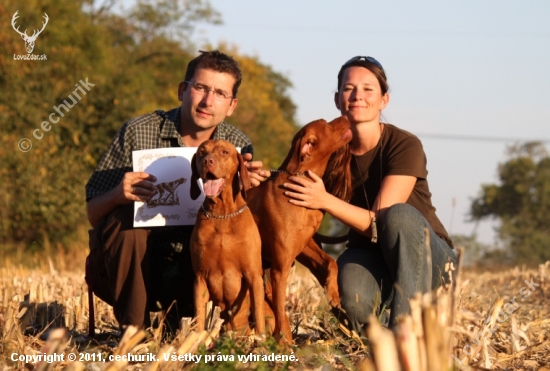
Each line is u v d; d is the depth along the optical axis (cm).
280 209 274
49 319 318
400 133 298
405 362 177
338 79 305
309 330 309
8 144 927
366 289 282
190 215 283
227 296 271
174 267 292
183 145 301
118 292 276
